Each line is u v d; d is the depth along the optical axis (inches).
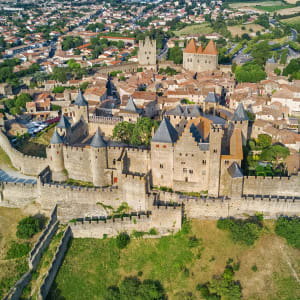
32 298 4252.0
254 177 4702.3
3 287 4365.2
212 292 4101.9
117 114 6806.1
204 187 4864.7
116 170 5142.7
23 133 7401.6
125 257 4552.2
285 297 4042.8
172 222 4603.8
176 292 4170.8
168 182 4980.3
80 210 5064.0
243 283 4170.8
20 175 5851.4
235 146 4815.5
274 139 5999.0
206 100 6747.1
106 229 4788.4
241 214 4707.2
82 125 6195.9
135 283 4247.0
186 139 4702.3
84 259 4596.5
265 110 7116.1
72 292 4296.3
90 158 5221.5
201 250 4441.4
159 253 4520.2
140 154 5054.1
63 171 5418.3
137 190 4761.3
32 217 5123.0
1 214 5255.9
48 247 4758.9
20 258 4626.0
